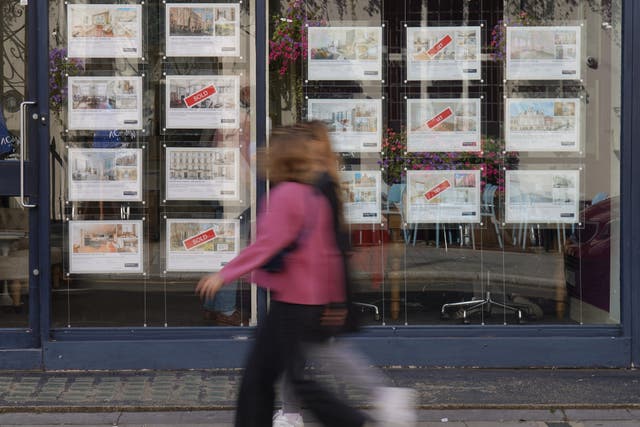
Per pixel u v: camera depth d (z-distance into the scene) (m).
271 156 4.02
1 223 6.31
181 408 5.51
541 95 6.49
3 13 6.27
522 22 6.47
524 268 6.52
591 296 6.50
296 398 3.99
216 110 6.45
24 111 6.27
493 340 6.38
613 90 6.45
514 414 5.43
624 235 6.36
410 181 6.52
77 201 6.41
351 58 6.48
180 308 6.45
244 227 6.48
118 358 6.28
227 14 6.42
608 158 6.49
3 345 6.31
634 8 6.29
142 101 6.43
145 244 6.45
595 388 5.89
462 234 6.52
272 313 3.95
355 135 6.51
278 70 6.46
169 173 6.45
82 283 6.41
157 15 6.42
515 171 6.52
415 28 6.49
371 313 6.49
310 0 6.46
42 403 5.57
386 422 4.20
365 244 6.51
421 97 6.51
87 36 6.39
